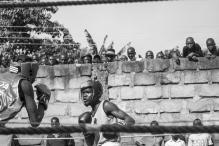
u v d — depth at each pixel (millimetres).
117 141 7258
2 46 16797
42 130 3396
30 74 7105
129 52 13000
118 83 12703
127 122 7086
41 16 18188
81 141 11930
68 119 12852
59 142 11070
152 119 12492
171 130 3277
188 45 12648
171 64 12516
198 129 3262
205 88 12344
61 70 12969
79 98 12844
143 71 12625
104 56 13812
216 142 11672
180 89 12438
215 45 12414
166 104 12469
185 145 11172
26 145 12250
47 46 17047
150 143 11617
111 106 7242
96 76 12828
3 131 3398
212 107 12289
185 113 12383
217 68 12297
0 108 6652
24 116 12555
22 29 17312
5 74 6945
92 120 7387
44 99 7219
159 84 12523
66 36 15875
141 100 12578
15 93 6723
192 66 12422
